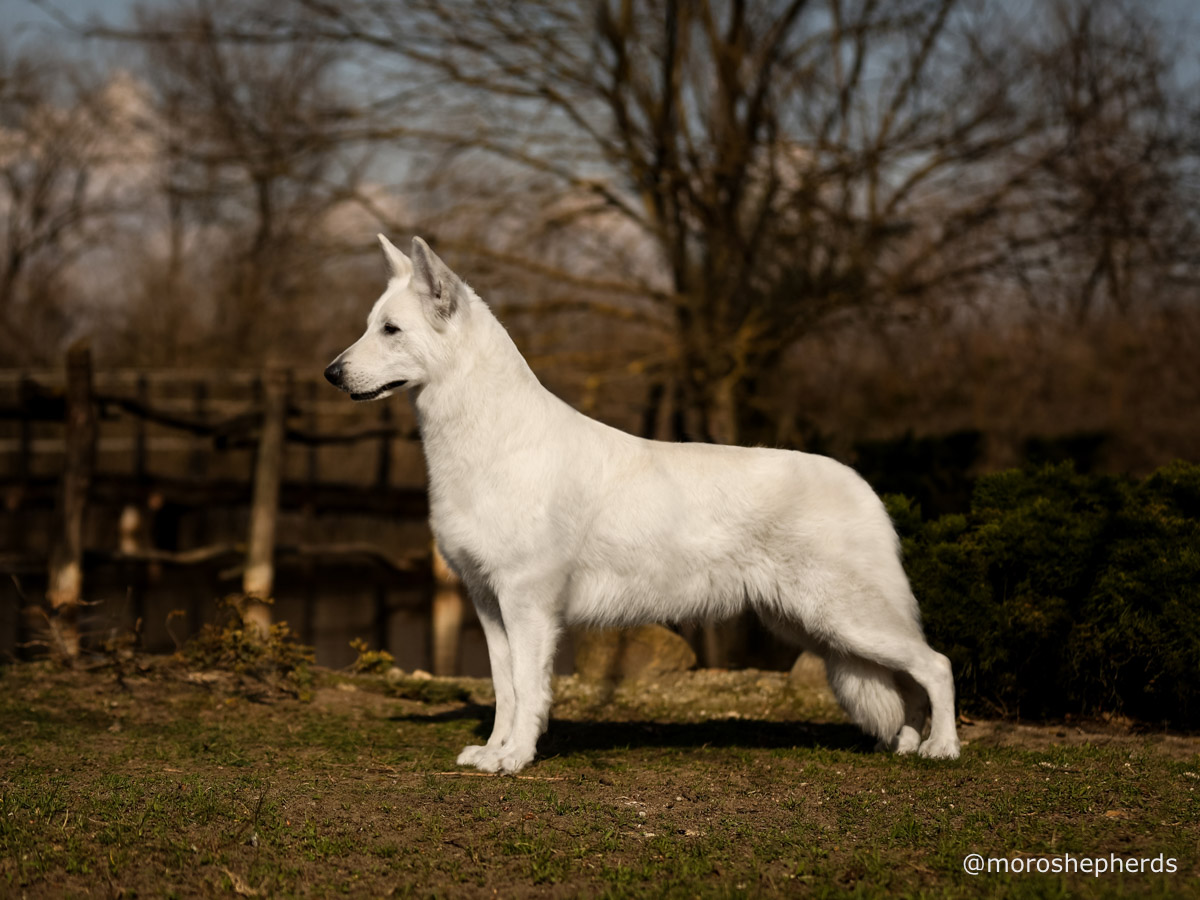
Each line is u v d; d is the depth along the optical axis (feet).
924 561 20.49
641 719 21.86
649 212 57.16
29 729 18.81
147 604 49.80
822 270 52.75
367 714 21.57
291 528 68.95
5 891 11.04
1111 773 15.71
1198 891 10.93
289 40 55.47
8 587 49.11
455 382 16.16
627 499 16.47
